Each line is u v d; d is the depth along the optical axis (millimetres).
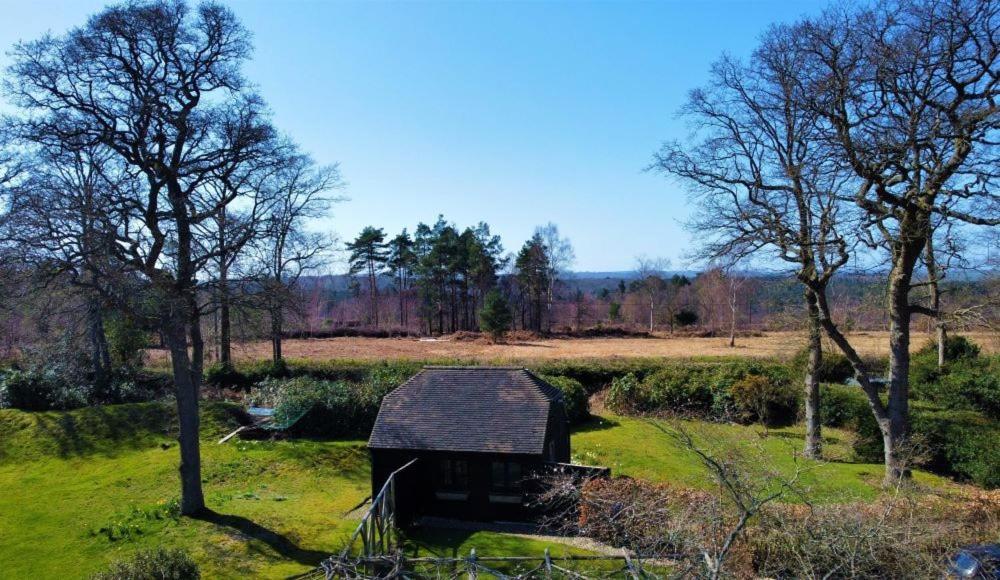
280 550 15211
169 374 33875
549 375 34906
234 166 17484
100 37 15414
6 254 14602
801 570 10789
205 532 16062
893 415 18812
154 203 16375
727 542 8875
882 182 17391
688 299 80875
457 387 20219
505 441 17938
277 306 17812
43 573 14234
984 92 15672
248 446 24766
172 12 16094
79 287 15773
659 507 12961
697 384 30656
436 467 18719
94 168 16578
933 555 11391
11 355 36344
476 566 11625
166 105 16156
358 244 76688
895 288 18984
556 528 17203
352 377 34438
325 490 20922
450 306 85938
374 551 14383
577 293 94875
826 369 31750
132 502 19094
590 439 26078
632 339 65188
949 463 20422
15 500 19422
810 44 18031
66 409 28719
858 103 17391
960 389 25281
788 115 20375
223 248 16906
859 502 13781
